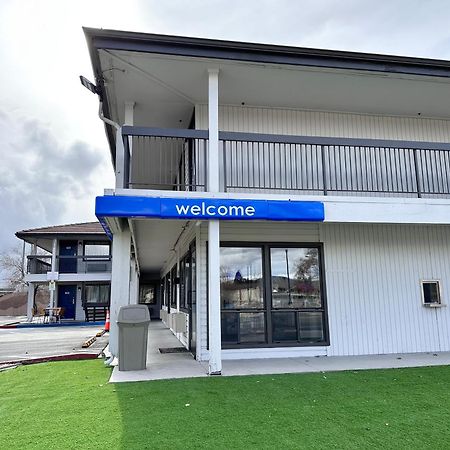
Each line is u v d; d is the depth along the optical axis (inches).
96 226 1106.1
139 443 138.7
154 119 375.6
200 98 333.4
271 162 345.7
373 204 291.4
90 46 261.4
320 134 362.6
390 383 222.2
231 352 309.1
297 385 218.2
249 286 322.3
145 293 1014.4
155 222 305.7
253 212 265.7
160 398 193.8
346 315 332.5
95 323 904.3
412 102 352.8
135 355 266.1
